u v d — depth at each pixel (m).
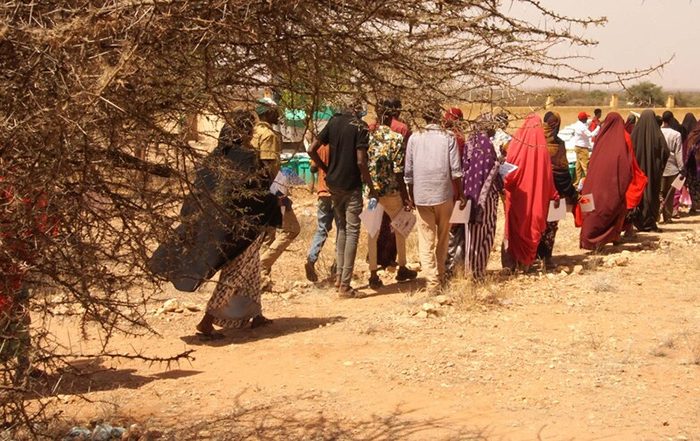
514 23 3.57
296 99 3.89
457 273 9.26
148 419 5.64
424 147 8.75
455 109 3.84
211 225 4.67
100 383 6.28
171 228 3.89
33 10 3.23
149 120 3.53
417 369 6.64
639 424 5.51
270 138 6.02
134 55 3.08
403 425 5.54
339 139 8.98
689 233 13.62
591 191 11.59
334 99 3.83
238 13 3.27
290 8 3.32
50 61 3.15
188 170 3.94
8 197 3.43
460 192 8.84
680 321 7.99
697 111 23.00
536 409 5.80
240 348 7.31
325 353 7.14
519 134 10.00
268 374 6.62
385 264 10.48
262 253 9.48
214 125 4.41
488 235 9.31
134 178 3.72
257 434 5.39
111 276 3.80
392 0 3.46
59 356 4.09
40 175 3.36
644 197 13.67
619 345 7.23
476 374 6.51
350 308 8.77
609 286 9.29
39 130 3.22
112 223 3.87
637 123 13.72
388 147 9.28
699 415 5.64
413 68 3.63
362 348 7.27
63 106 3.09
